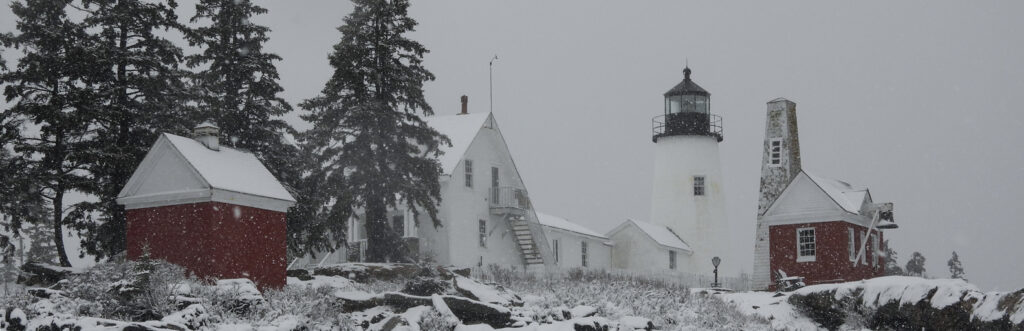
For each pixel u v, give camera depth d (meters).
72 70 33.38
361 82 40.84
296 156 38.38
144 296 22.67
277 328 21.69
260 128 37.12
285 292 26.34
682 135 67.44
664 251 62.00
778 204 48.22
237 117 36.81
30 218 33.88
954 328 28.66
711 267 65.81
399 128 41.59
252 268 29.86
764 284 49.34
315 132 40.22
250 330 21.05
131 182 30.16
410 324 23.61
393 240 41.31
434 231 47.97
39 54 33.06
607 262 62.94
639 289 36.38
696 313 31.69
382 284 32.91
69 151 32.81
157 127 34.44
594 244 61.38
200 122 35.69
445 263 47.41
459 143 49.75
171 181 29.56
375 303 26.81
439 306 24.98
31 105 32.47
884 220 49.53
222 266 28.64
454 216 48.09
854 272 46.62
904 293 30.50
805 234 47.47
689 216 66.38
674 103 68.00
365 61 40.94
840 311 32.41
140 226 29.80
